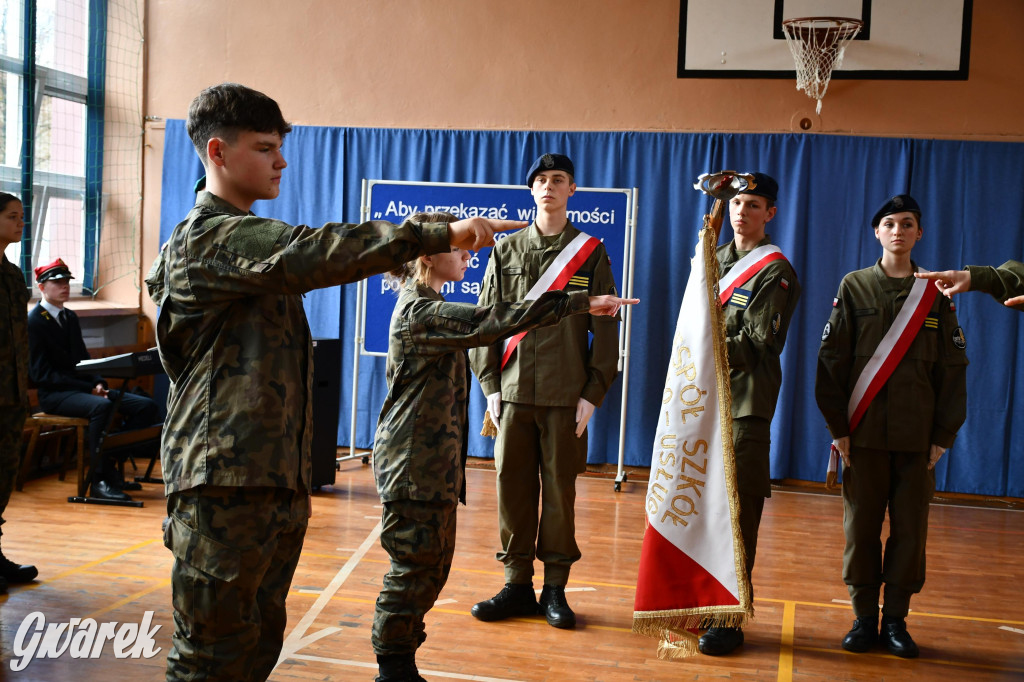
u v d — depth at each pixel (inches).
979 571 161.8
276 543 61.7
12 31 227.0
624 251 222.5
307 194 251.0
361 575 144.2
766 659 114.8
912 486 117.0
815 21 225.1
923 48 222.5
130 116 260.7
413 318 77.5
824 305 228.2
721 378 97.3
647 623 98.0
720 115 233.9
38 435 200.2
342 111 250.7
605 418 238.5
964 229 222.2
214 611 58.7
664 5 235.3
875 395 116.7
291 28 252.4
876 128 227.3
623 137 235.8
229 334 59.8
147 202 261.4
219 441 58.6
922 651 119.3
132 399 208.7
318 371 201.3
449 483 90.4
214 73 257.1
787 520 194.9
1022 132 220.8
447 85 245.6
